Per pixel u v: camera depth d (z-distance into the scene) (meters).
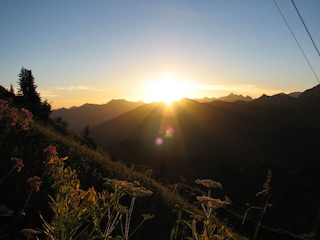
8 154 9.88
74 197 1.81
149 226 10.85
